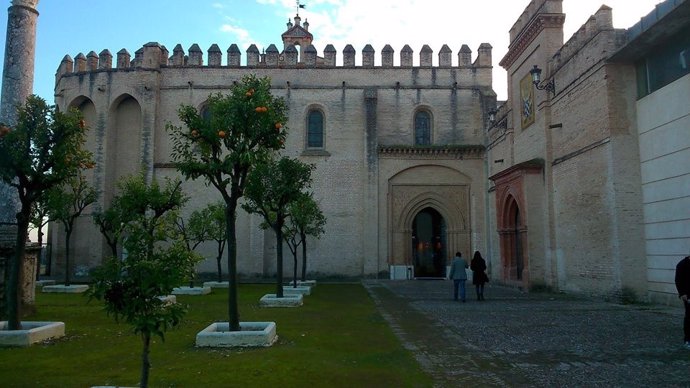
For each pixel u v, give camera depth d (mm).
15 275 11055
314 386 7496
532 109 25359
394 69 35594
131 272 6082
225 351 9906
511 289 25766
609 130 18266
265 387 7375
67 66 36875
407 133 35094
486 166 33875
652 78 17562
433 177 34438
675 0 14672
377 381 7844
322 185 34500
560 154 22703
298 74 35531
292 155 34719
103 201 34656
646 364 8922
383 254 33750
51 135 11477
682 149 15867
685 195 15742
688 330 10305
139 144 35312
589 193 19859
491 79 35406
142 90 35062
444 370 8586
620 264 17766
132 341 10984
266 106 11562
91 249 34562
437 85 35406
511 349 10344
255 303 18969
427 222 35781
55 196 21094
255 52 35688
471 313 16141
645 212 17781
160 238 7887
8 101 13625
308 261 33969
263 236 34188
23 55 13914
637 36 16438
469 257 33719
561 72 22438
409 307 17938
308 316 15281
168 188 22688
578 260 20891
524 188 24172
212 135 11594
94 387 6793
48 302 18828
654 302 17281
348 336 11820
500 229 28062
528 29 25219
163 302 6281
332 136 34938
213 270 34625
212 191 34594
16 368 8516
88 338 11336
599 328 12766
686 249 15695
